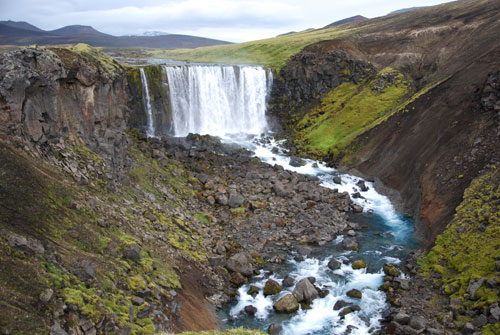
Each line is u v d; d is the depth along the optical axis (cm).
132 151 4553
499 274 2623
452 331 2383
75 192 2519
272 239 3806
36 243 1852
